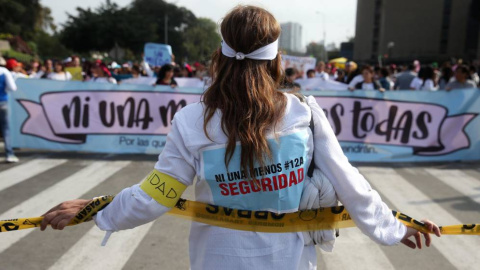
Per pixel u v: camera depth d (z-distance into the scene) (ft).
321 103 22.77
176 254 11.63
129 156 23.40
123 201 4.48
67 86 23.12
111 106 23.32
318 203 4.62
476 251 12.03
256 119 4.19
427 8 219.61
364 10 242.17
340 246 12.25
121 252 11.69
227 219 4.50
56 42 247.70
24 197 16.17
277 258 4.48
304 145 4.41
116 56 86.17
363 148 22.99
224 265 4.43
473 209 15.52
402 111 22.66
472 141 22.71
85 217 4.77
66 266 10.88
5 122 21.08
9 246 11.89
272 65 4.54
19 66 30.83
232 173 4.29
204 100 4.40
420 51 222.48
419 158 22.99
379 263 11.30
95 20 219.41
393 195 17.11
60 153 23.70
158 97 23.35
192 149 4.29
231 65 4.38
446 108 22.52
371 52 239.09
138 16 231.50
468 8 213.05
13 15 209.87
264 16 4.34
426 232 5.23
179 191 4.44
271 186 4.33
